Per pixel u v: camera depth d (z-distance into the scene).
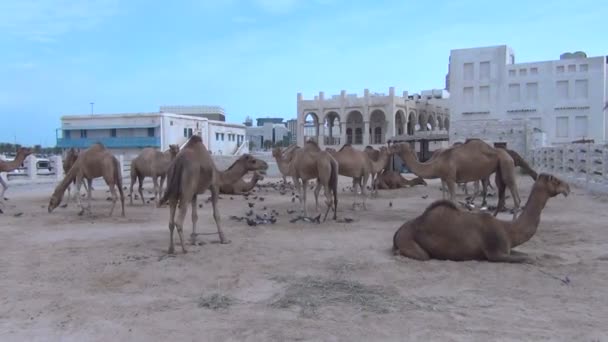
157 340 5.08
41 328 5.45
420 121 70.00
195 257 8.67
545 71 44.47
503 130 39.91
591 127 43.59
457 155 12.33
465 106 46.38
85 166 14.22
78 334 5.27
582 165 22.83
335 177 13.02
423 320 5.52
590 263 7.87
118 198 19.91
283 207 16.47
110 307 6.09
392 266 7.82
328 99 65.38
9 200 19.33
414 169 12.74
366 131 63.38
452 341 4.93
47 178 29.44
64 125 66.75
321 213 14.74
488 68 45.66
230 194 21.16
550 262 7.97
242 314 5.80
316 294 6.49
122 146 64.19
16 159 18.59
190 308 6.03
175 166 8.95
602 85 43.19
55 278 7.41
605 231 10.76
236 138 77.88
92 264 8.26
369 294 6.47
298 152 13.89
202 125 69.81
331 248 9.43
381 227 12.02
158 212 15.29
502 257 7.83
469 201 16.22
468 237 7.97
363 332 5.19
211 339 5.09
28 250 9.48
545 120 44.66
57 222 13.21
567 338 4.97
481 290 6.55
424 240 8.23
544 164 30.83
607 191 18.27
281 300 6.25
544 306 5.92
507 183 12.19
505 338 4.99
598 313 5.66
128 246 9.77
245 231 11.49
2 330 5.39
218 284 7.03
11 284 7.11
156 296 6.52
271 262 8.28
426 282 6.95
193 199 9.88
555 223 12.01
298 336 5.11
